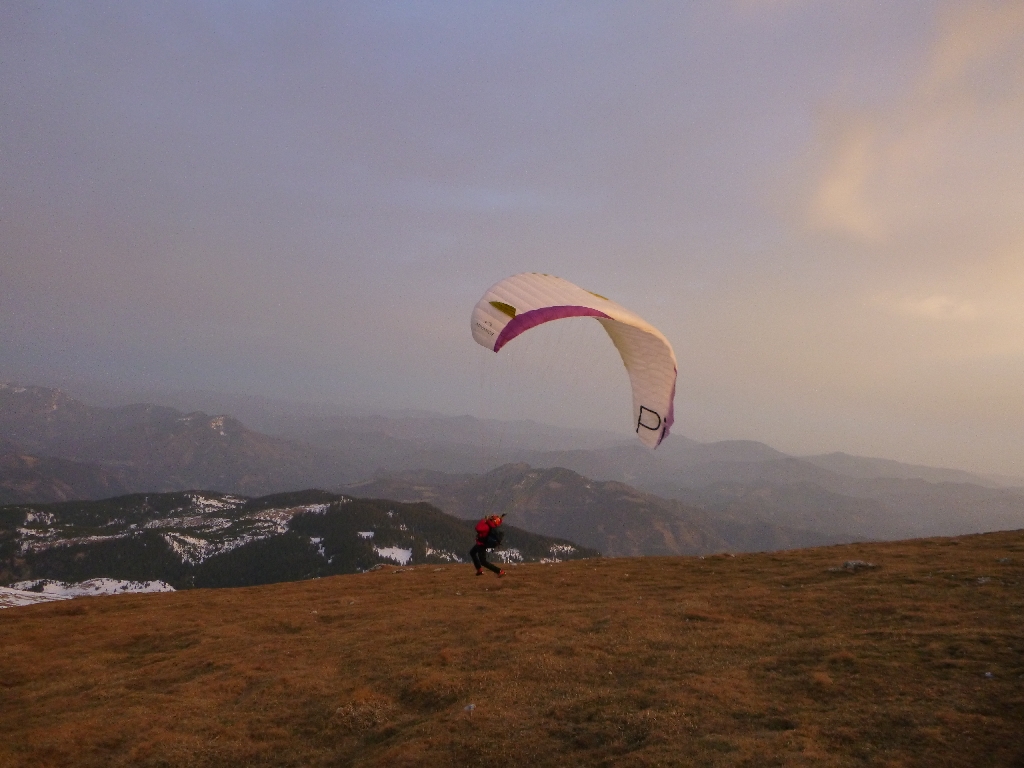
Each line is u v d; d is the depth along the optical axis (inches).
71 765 452.4
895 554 1093.1
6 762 451.5
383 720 495.8
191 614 1025.5
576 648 617.6
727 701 444.1
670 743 380.8
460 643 688.4
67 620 1037.8
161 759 445.7
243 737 481.7
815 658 528.7
